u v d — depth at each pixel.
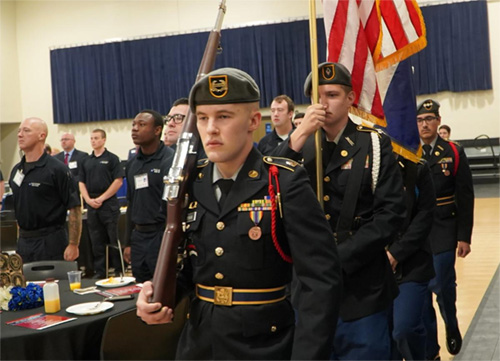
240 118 1.58
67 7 14.95
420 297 2.97
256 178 1.65
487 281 5.80
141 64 14.50
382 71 3.21
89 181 7.41
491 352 3.80
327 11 2.89
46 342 2.58
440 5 13.24
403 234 2.94
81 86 14.90
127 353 2.58
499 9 13.14
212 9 14.10
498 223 9.02
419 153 3.09
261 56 13.74
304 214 1.60
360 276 2.36
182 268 1.75
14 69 15.23
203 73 2.31
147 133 4.27
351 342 2.34
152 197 4.27
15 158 15.47
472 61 13.20
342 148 2.44
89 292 3.26
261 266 1.62
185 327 1.74
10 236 5.81
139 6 14.48
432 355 3.47
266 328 1.61
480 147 13.35
